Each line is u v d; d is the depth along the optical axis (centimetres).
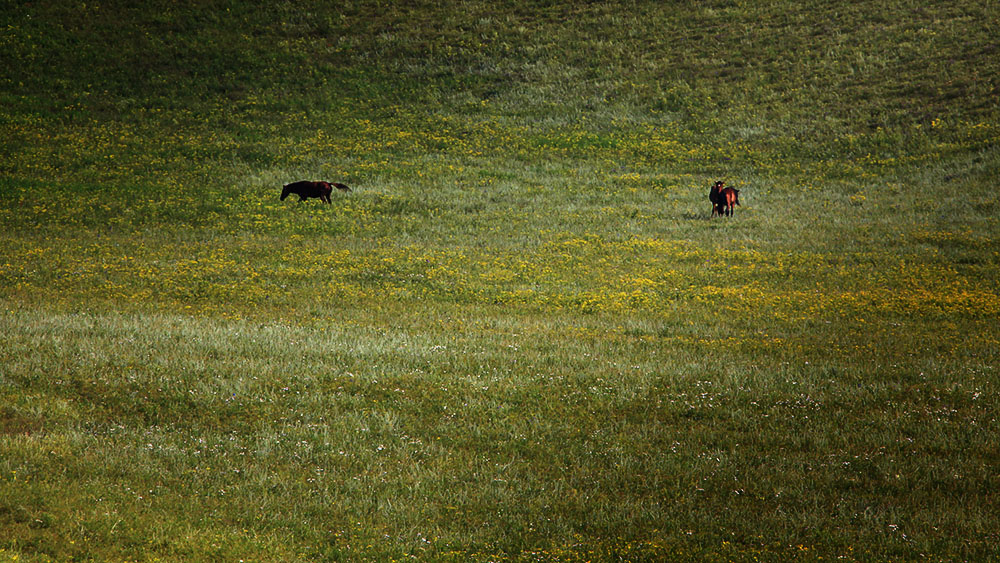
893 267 2514
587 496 951
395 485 971
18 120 4388
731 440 1132
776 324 1877
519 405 1274
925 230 2956
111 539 790
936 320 1933
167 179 3681
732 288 2280
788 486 980
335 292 2184
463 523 884
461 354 1536
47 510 838
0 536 770
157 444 1067
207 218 3152
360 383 1339
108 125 4453
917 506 922
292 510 898
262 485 953
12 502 838
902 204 3347
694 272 2488
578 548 819
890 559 795
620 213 3325
